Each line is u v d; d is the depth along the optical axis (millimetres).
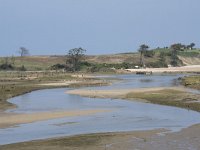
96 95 72625
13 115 48219
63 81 110438
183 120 44188
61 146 31938
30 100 65812
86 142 33281
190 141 33188
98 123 43156
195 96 64500
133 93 73312
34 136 36312
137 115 48438
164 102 60125
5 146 31984
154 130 38219
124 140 33875
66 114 49375
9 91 78500
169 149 30641
